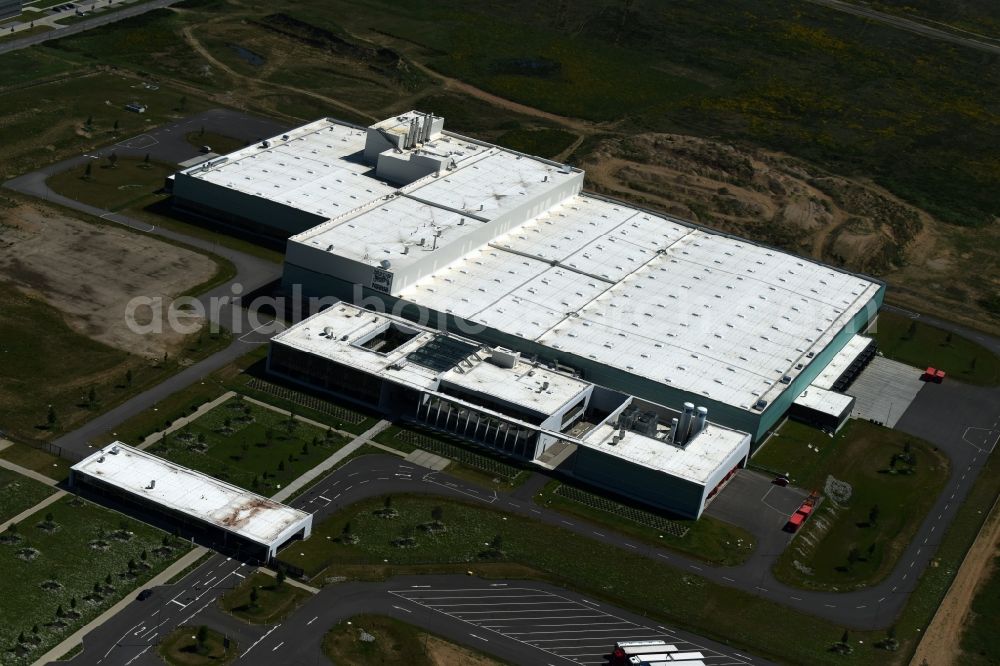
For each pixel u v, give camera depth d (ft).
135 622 645.51
